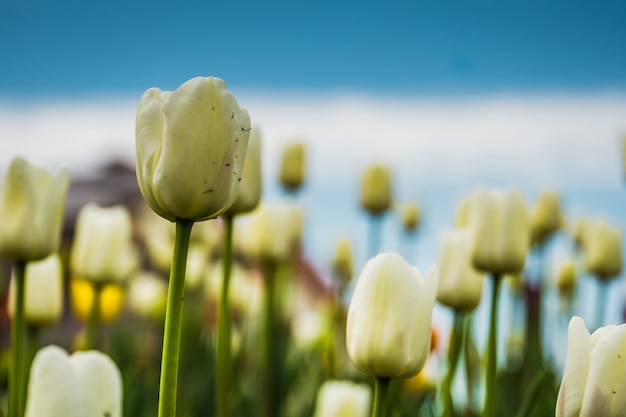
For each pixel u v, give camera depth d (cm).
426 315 101
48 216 113
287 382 160
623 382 96
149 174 95
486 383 118
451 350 125
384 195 172
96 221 137
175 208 95
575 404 97
